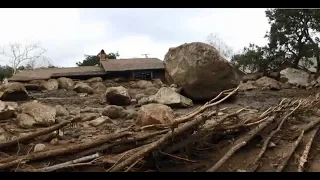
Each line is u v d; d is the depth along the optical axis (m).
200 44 12.20
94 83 19.44
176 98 11.26
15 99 13.11
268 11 27.69
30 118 7.73
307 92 17.36
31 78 24.95
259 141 7.08
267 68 27.53
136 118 9.02
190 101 11.70
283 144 7.18
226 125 7.05
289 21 26.64
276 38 26.92
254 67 27.80
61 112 9.25
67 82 19.42
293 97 14.92
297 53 27.11
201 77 11.96
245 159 6.13
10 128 7.57
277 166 5.92
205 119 6.39
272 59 27.25
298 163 6.17
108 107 9.45
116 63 29.77
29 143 6.35
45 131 6.32
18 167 4.98
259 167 5.84
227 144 6.59
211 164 5.68
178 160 5.62
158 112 7.86
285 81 21.73
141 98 12.75
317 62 27.34
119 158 5.20
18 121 7.87
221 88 12.09
